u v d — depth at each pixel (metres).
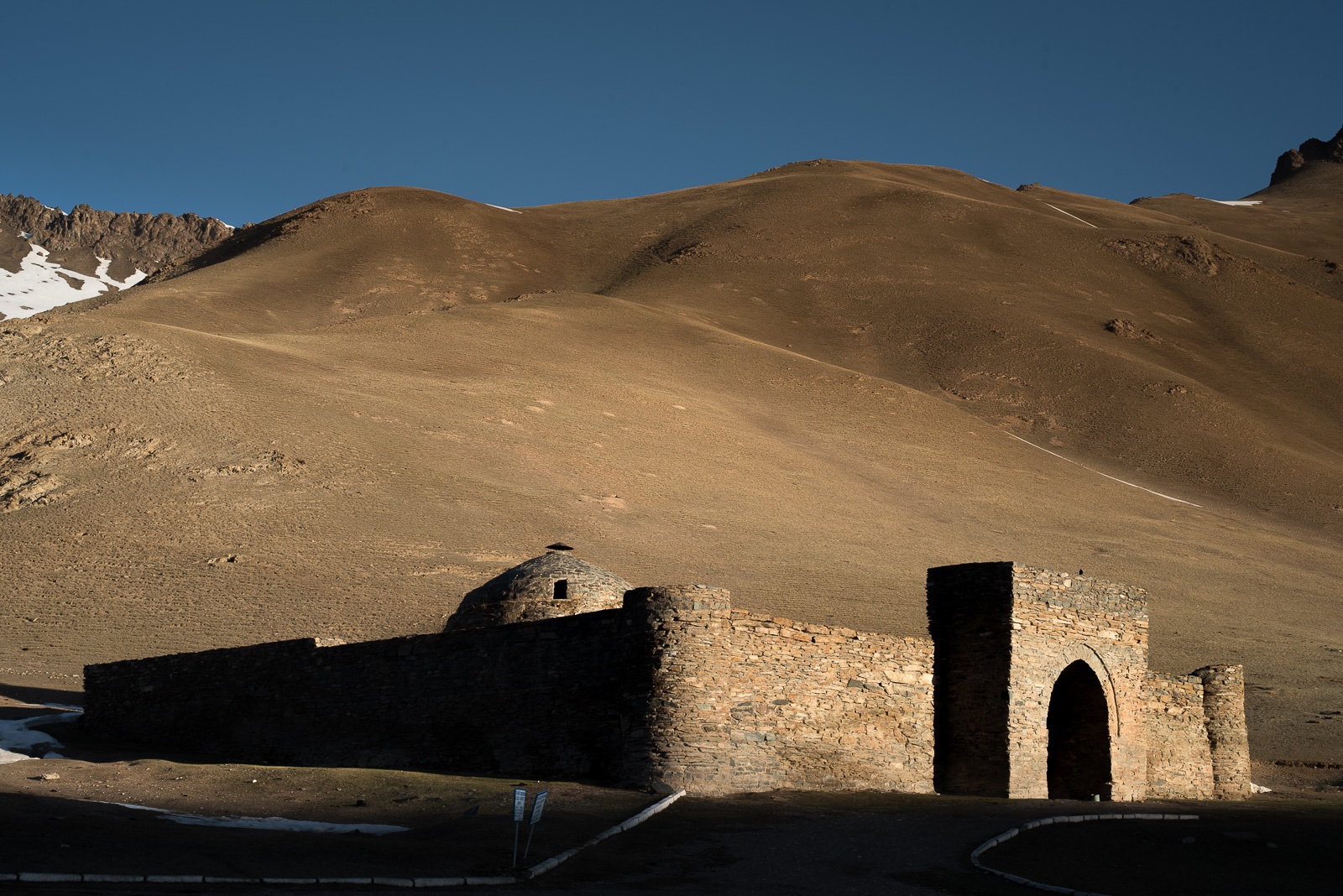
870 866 28.88
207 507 108.31
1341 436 193.50
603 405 155.62
